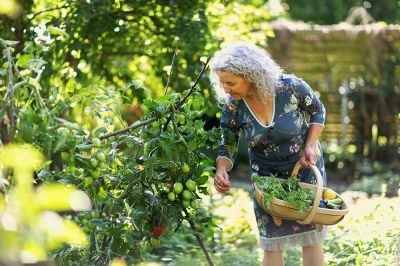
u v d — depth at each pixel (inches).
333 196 227.6
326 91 685.3
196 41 361.4
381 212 341.7
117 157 229.6
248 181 629.6
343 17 872.9
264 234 228.4
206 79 365.4
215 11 388.2
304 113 225.0
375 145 692.7
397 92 683.4
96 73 369.4
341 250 285.9
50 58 335.0
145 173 220.7
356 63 671.1
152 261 284.5
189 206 224.2
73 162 189.6
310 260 228.7
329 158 693.3
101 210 224.8
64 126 190.4
